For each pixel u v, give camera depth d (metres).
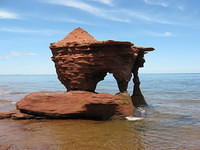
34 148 11.80
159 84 92.38
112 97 19.45
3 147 11.91
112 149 11.73
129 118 19.98
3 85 97.00
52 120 19.03
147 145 12.43
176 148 11.95
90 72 21.83
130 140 13.34
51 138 13.72
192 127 16.81
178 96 43.03
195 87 70.19
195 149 11.78
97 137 13.98
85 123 18.00
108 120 19.22
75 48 21.44
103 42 20.23
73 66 21.62
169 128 16.48
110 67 21.59
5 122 18.31
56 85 97.88
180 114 22.53
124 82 22.36
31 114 19.58
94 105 18.84
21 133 14.94
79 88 22.09
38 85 97.75
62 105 19.48
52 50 23.62
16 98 40.53
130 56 22.88
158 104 30.91
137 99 27.83
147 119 19.78
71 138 13.73
